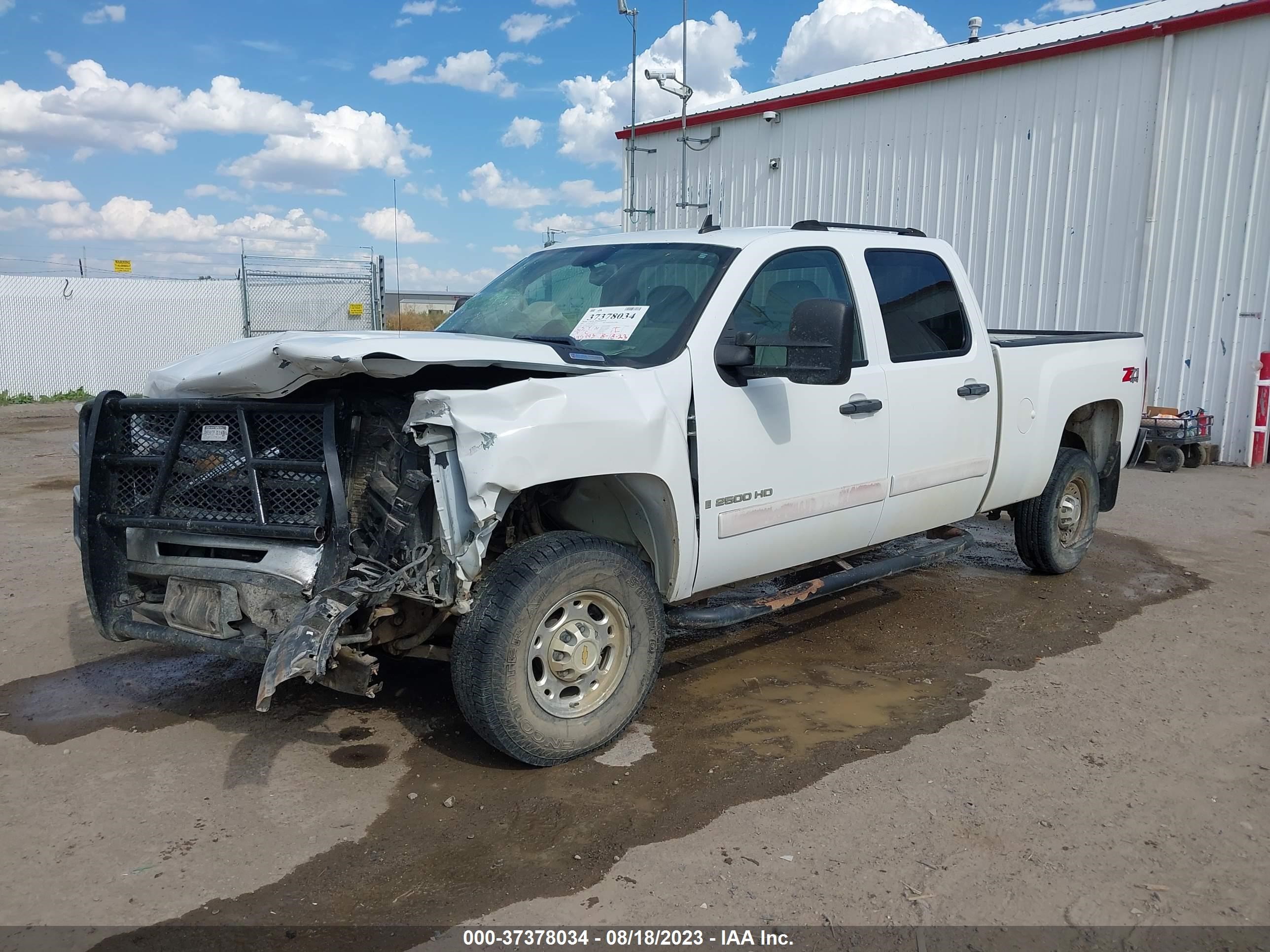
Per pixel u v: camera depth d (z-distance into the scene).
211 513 3.67
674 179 17.91
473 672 3.49
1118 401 6.60
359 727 4.14
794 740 4.05
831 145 15.26
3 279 18.84
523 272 5.10
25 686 4.58
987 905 2.94
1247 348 11.31
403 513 3.46
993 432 5.55
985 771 3.79
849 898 2.96
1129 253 12.09
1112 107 12.04
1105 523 8.37
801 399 4.39
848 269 4.81
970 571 6.80
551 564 3.56
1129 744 4.04
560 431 3.44
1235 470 11.18
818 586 4.75
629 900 2.94
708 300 4.16
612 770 3.77
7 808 3.45
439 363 3.27
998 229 13.35
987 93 13.24
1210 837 3.33
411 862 3.13
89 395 19.61
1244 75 10.98
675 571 4.02
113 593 3.83
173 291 19.92
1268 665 4.97
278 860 3.13
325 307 19.81
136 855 3.16
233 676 4.71
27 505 8.73
